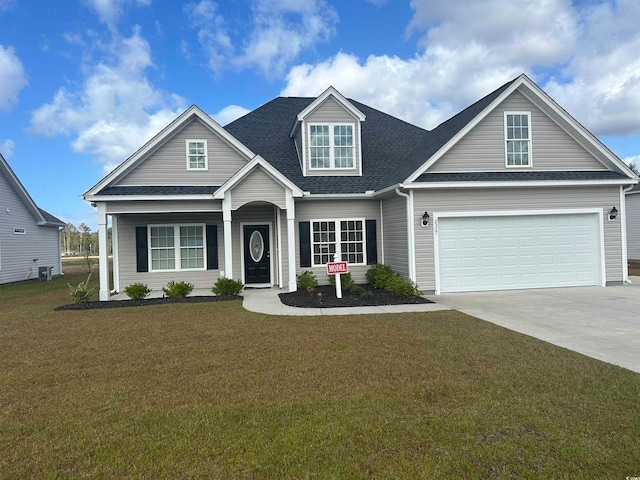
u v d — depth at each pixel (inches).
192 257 574.2
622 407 162.9
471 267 494.0
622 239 515.8
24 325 346.9
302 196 516.7
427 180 478.3
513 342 263.9
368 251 574.6
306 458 130.0
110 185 516.7
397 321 333.7
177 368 222.8
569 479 116.7
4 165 753.6
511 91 496.4
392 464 125.9
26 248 849.5
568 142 519.2
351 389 187.2
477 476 118.9
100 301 462.9
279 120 719.1
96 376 212.5
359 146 596.4
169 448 137.7
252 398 179.2
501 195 494.6
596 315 347.6
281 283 559.5
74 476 122.6
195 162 549.6
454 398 174.7
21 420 161.5
